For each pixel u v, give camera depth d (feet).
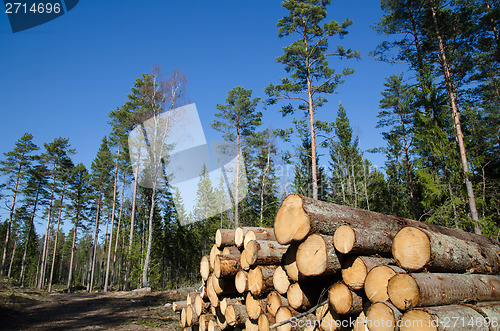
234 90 76.48
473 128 56.90
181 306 22.71
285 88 52.80
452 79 48.67
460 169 41.78
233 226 77.25
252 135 74.79
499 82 55.26
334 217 12.04
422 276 9.77
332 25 50.80
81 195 108.78
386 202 77.56
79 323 27.22
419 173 46.01
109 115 77.46
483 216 39.50
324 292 11.53
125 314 31.50
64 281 183.83
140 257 70.44
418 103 47.98
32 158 107.45
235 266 15.93
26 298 45.24
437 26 49.44
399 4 51.85
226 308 15.93
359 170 78.28
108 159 101.91
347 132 78.84
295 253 12.23
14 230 138.92
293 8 54.39
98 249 202.90
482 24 48.83
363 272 10.42
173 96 52.29
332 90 53.36
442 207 41.88
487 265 14.06
